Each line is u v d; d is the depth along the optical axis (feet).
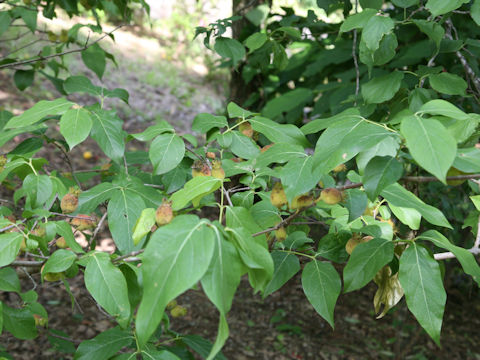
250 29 4.31
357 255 1.49
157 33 15.62
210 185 1.29
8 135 1.95
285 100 3.23
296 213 1.42
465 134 1.37
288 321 6.36
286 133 1.77
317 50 4.30
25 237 1.42
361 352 5.86
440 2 1.83
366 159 1.30
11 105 9.09
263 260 1.07
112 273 1.36
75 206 1.69
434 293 1.36
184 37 15.56
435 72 2.24
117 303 1.34
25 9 3.12
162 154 1.67
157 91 12.25
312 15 3.25
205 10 15.72
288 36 3.47
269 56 2.94
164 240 0.98
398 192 1.53
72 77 2.35
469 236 3.38
